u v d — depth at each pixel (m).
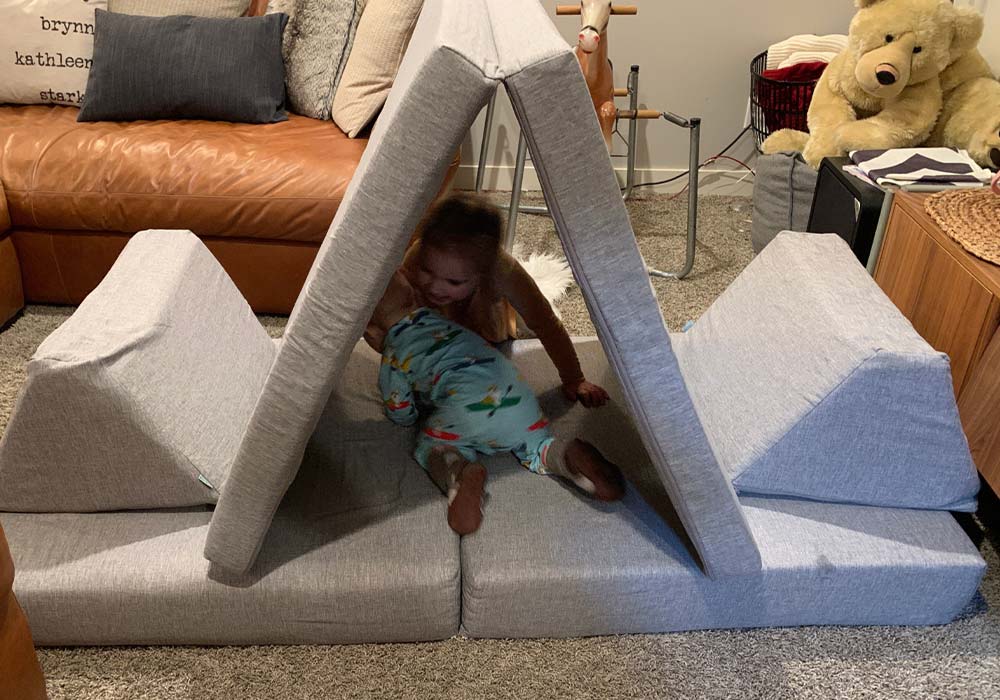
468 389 1.37
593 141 0.89
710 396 1.41
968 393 1.44
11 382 1.88
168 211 2.02
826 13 2.74
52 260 2.13
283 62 2.37
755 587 1.24
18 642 0.99
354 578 1.20
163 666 1.22
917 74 2.03
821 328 1.28
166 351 1.25
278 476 1.08
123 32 2.25
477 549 1.24
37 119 2.25
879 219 1.77
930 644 1.29
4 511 1.25
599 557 1.23
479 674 1.22
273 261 2.11
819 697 1.21
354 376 1.61
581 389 1.55
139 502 1.25
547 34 0.91
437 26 1.00
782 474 1.28
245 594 1.19
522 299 1.44
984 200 1.63
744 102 2.88
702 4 2.73
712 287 2.37
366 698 1.19
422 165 0.90
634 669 1.24
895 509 1.32
